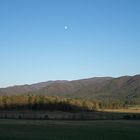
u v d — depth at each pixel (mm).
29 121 141125
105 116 186375
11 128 100938
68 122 138625
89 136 80688
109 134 85750
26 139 72312
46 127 107062
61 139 73875
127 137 79000
